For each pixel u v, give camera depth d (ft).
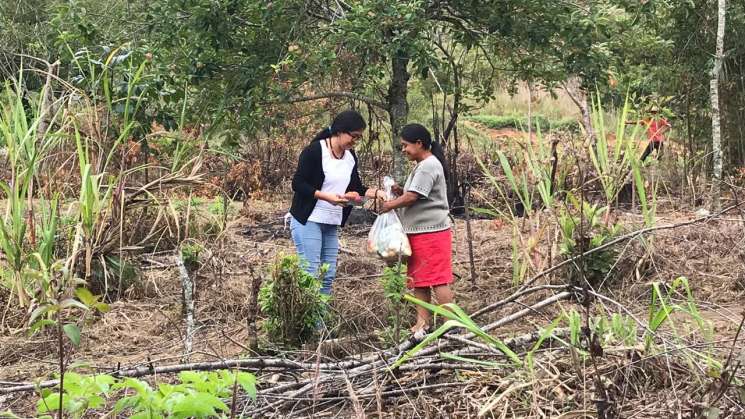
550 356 14.02
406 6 23.16
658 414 12.41
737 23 37.29
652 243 22.17
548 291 20.52
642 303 20.08
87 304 9.37
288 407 13.82
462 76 32.32
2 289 20.30
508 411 12.74
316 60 25.81
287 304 17.35
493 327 15.01
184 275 18.10
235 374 10.59
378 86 30.58
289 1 26.03
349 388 12.62
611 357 13.89
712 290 21.09
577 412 12.00
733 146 40.14
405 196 17.53
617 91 29.32
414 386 14.10
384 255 17.54
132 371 13.91
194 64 25.96
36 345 18.12
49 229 19.06
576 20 25.58
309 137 40.40
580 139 29.17
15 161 18.85
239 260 25.46
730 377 11.57
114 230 20.51
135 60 24.72
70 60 24.08
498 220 29.89
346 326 18.60
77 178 23.54
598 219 23.35
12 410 13.99
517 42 27.48
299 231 19.03
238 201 40.45
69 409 9.70
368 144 36.50
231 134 28.40
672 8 36.14
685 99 40.40
